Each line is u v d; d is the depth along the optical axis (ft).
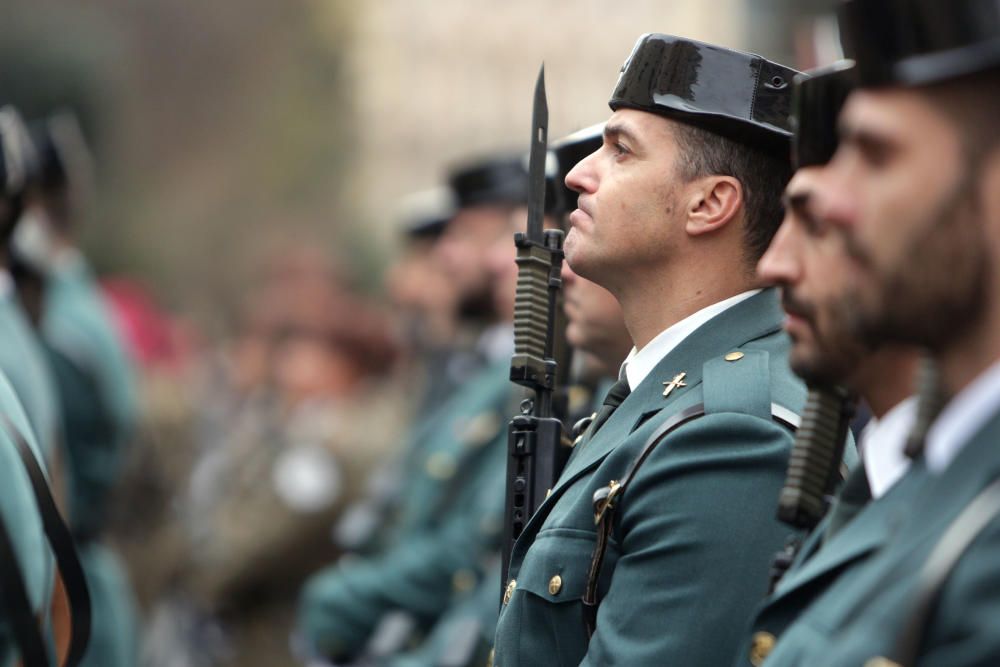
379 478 57.00
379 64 342.85
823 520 18.33
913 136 14.44
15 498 23.47
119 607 51.72
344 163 253.65
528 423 24.30
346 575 49.14
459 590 44.98
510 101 368.68
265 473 61.21
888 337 14.98
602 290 25.79
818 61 37.70
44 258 47.73
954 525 14.16
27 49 186.39
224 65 251.60
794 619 16.69
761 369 22.36
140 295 103.24
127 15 242.78
